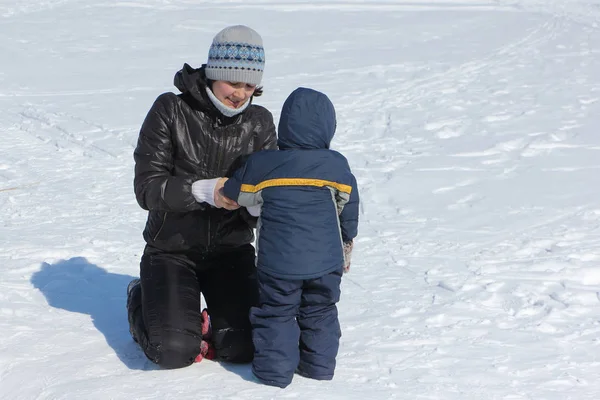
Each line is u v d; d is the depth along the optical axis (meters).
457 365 4.05
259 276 3.78
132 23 18.59
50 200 7.43
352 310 4.90
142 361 4.03
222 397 3.49
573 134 9.51
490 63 14.02
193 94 3.89
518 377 3.92
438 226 6.69
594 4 21.52
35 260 5.76
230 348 3.95
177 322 3.83
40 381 3.76
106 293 5.16
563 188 7.62
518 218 6.84
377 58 14.52
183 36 17.30
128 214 7.07
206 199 3.82
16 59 14.55
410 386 3.75
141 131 4.04
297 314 3.85
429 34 17.20
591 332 4.55
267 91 11.92
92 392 3.55
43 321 4.61
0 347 4.17
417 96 11.73
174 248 4.10
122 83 12.87
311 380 3.79
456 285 5.29
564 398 3.67
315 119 3.71
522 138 9.37
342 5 21.50
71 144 9.34
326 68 13.66
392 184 7.83
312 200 3.67
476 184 7.81
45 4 20.75
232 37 3.76
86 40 16.56
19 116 10.57
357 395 3.59
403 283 5.40
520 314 4.84
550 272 5.59
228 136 4.03
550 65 13.77
